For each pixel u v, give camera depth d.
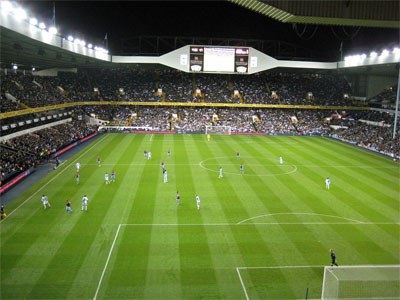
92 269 21.16
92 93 86.56
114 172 41.66
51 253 22.98
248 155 55.72
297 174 44.34
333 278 18.97
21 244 24.17
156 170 44.81
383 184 40.50
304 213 30.81
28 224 27.52
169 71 98.19
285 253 23.58
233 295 18.91
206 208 31.58
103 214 29.77
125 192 35.72
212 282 20.08
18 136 54.94
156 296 18.69
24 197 33.97
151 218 29.06
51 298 18.34
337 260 22.69
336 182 40.94
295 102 89.94
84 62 78.69
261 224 28.31
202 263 22.11
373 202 34.03
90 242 24.61
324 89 95.81
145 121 82.69
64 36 55.97
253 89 93.88
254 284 19.95
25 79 75.06
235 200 33.88
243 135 78.62
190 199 33.94
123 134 75.75
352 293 17.42
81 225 27.44
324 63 81.44
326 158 54.78
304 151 60.41
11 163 42.88
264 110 91.06
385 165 50.72
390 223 28.95
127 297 18.56
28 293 18.73
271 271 21.34
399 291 17.53
